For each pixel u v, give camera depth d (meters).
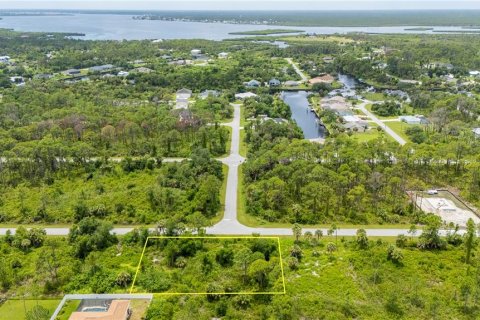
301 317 58.78
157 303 61.69
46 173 106.38
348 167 100.94
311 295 62.94
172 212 88.44
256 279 66.56
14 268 71.06
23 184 103.00
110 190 99.69
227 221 86.62
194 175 104.81
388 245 74.69
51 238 80.25
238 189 102.12
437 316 58.50
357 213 88.62
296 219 87.00
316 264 71.12
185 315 59.00
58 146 111.38
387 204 92.44
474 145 120.44
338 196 94.25
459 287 63.97
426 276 67.25
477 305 60.41
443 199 95.12
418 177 106.81
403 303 61.28
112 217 87.31
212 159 113.69
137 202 92.50
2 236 81.06
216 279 67.62
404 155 108.88
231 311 60.25
